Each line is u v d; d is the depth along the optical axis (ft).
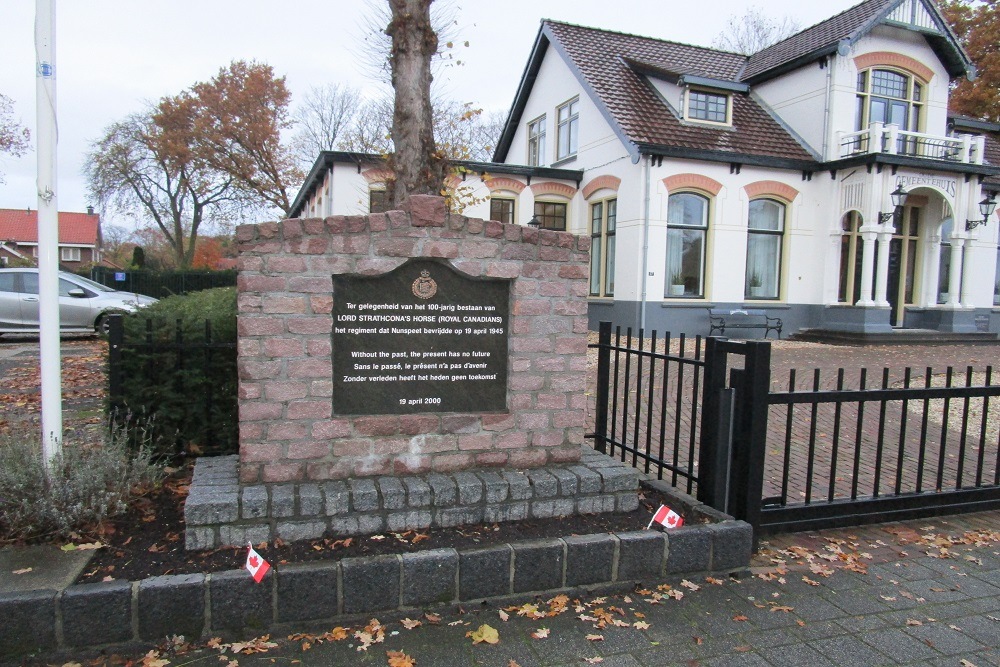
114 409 13.53
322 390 11.27
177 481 13.09
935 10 52.54
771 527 13.03
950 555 12.76
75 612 8.61
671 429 22.16
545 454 12.69
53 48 11.37
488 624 9.73
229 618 9.13
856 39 50.08
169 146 100.89
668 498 13.20
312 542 10.60
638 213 47.09
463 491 11.48
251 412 11.00
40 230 11.35
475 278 11.98
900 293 54.75
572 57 54.80
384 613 9.72
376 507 11.02
